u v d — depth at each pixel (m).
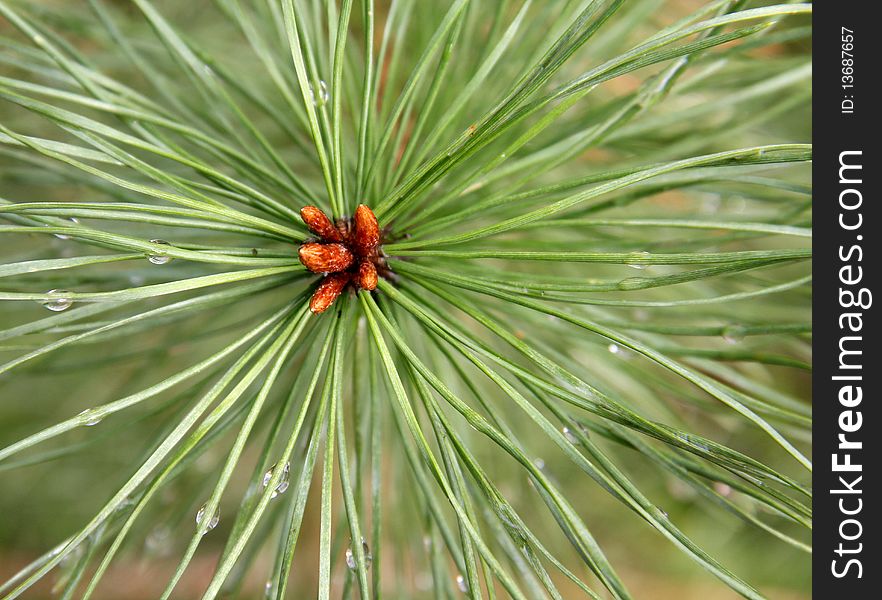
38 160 0.41
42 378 0.58
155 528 0.44
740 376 0.41
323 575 0.35
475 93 0.42
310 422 0.43
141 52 0.45
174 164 0.43
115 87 0.39
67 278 0.40
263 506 0.35
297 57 0.36
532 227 0.38
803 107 0.46
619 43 0.43
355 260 0.38
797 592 0.66
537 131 0.37
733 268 0.36
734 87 0.44
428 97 0.38
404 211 0.39
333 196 0.38
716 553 0.67
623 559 0.71
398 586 0.44
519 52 0.42
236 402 0.42
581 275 0.44
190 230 0.41
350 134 0.44
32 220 0.38
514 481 0.49
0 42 0.40
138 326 0.41
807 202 0.40
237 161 0.40
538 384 0.36
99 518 0.35
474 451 0.47
